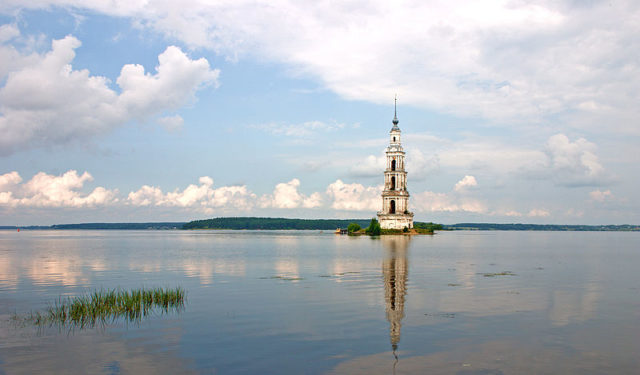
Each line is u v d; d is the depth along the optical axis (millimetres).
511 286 52750
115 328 33094
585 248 147125
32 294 49000
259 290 50031
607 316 36594
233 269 72938
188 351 27969
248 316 36719
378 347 28578
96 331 32312
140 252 120000
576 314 37375
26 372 24688
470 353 27438
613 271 70312
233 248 138000
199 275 64875
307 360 26328
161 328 33031
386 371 24641
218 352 27781
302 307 40219
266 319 35719
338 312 38188
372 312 38156
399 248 132625
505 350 27969
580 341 29781
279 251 120062
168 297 43406
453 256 101688
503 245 166250
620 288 51406
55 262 87938
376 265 78812
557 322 34656
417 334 31375
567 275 64250
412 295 46375
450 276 62562
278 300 43625
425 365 25469
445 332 31891
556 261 89750
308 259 92312
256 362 26062
